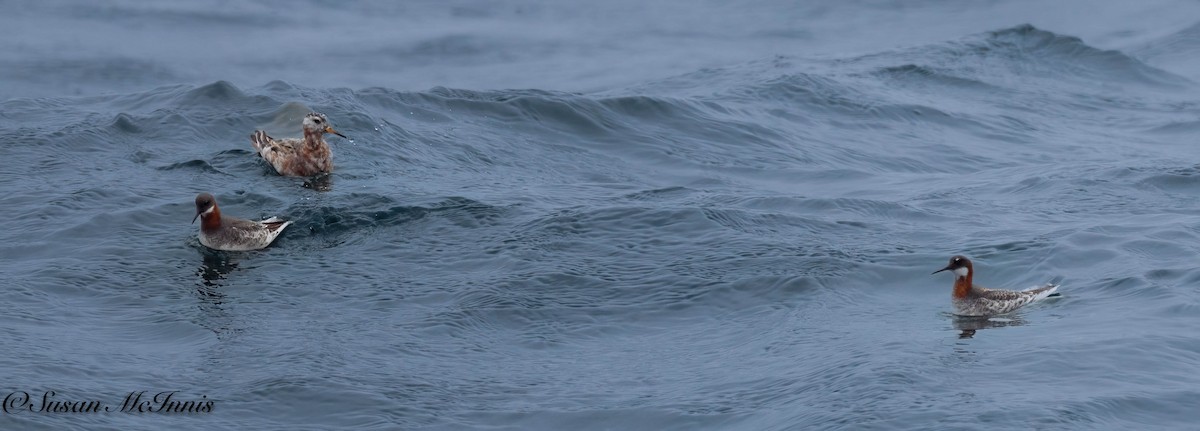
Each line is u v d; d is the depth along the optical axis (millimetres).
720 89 82812
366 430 33656
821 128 75938
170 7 119625
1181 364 35625
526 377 37531
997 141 75250
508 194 56688
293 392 35781
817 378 35844
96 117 66438
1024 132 77375
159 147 62094
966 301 41688
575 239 49688
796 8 124188
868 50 100500
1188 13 119375
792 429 32094
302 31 112562
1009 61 94125
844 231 51906
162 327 40844
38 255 47156
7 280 44062
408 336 40375
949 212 56250
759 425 32812
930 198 59219
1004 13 122000
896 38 112062
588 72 99750
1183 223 53031
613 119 72812
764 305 43406
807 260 47281
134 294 43656
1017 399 33062
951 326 40344
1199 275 44688
